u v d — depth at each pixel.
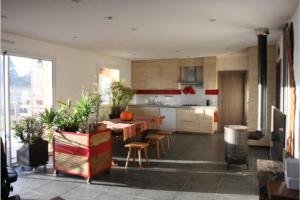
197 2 3.17
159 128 8.69
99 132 4.15
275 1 3.15
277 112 2.82
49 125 4.49
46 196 3.45
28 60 5.32
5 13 3.57
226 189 3.65
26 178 4.14
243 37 5.20
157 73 8.96
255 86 6.31
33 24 4.16
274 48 6.09
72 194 3.52
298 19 3.33
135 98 9.39
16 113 5.05
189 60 8.58
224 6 3.32
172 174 4.31
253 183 3.88
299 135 2.57
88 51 6.96
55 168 4.27
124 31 4.67
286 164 2.22
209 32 4.74
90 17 3.78
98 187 3.77
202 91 8.63
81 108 4.38
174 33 4.83
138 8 3.38
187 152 5.81
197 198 3.36
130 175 4.27
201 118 8.18
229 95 8.50
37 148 4.52
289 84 3.95
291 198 1.96
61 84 6.00
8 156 4.76
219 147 6.29
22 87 5.18
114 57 8.21
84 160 3.99
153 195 3.46
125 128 4.49
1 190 2.43
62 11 3.50
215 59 8.16
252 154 5.63
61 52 6.02
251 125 6.35
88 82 6.96
